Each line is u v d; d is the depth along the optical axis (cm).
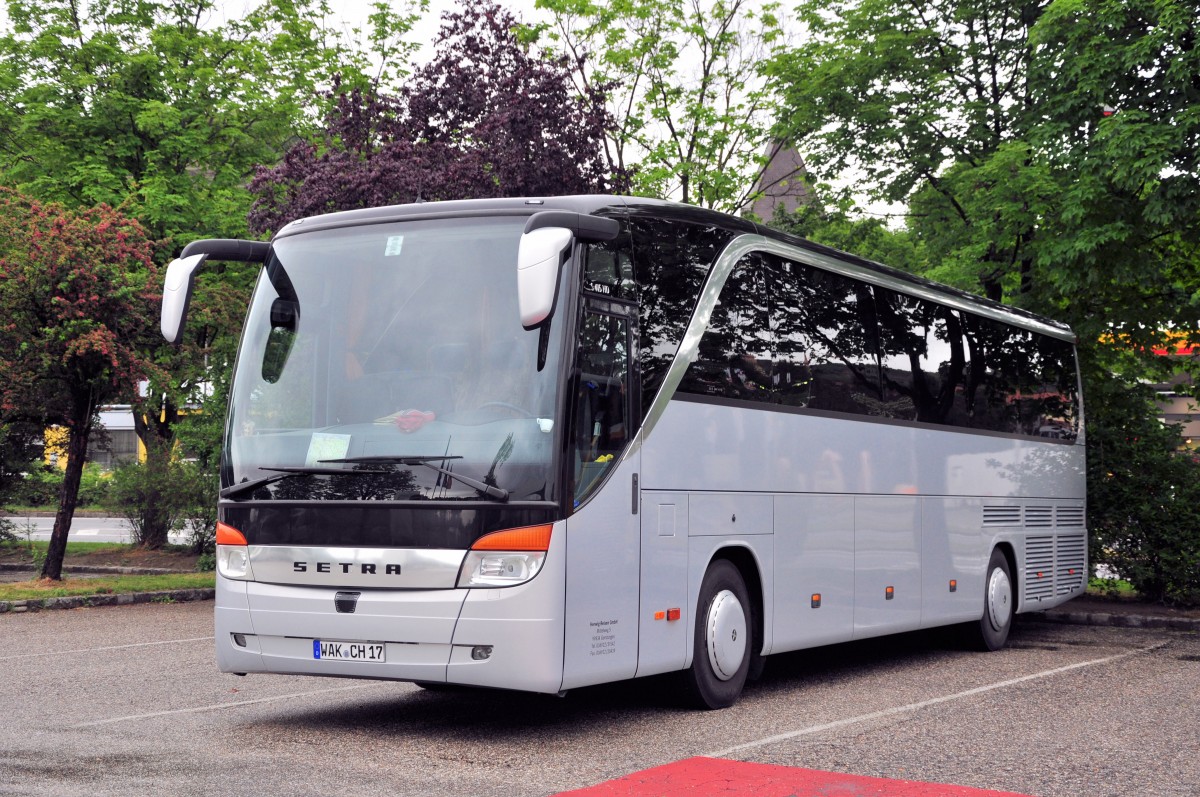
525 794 643
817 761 743
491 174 2033
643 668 860
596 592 812
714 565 962
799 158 2886
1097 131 1723
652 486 878
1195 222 1734
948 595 1338
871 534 1191
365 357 840
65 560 2773
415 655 785
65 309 1884
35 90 2820
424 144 2069
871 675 1205
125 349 1931
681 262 938
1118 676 1190
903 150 2312
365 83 2750
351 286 864
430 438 803
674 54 2786
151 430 2906
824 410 1122
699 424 938
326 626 803
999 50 2212
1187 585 1886
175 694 998
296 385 855
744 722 894
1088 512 1933
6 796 620
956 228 2230
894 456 1245
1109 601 1998
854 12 2372
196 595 2042
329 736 813
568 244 743
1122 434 1930
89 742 776
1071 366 1766
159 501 2755
